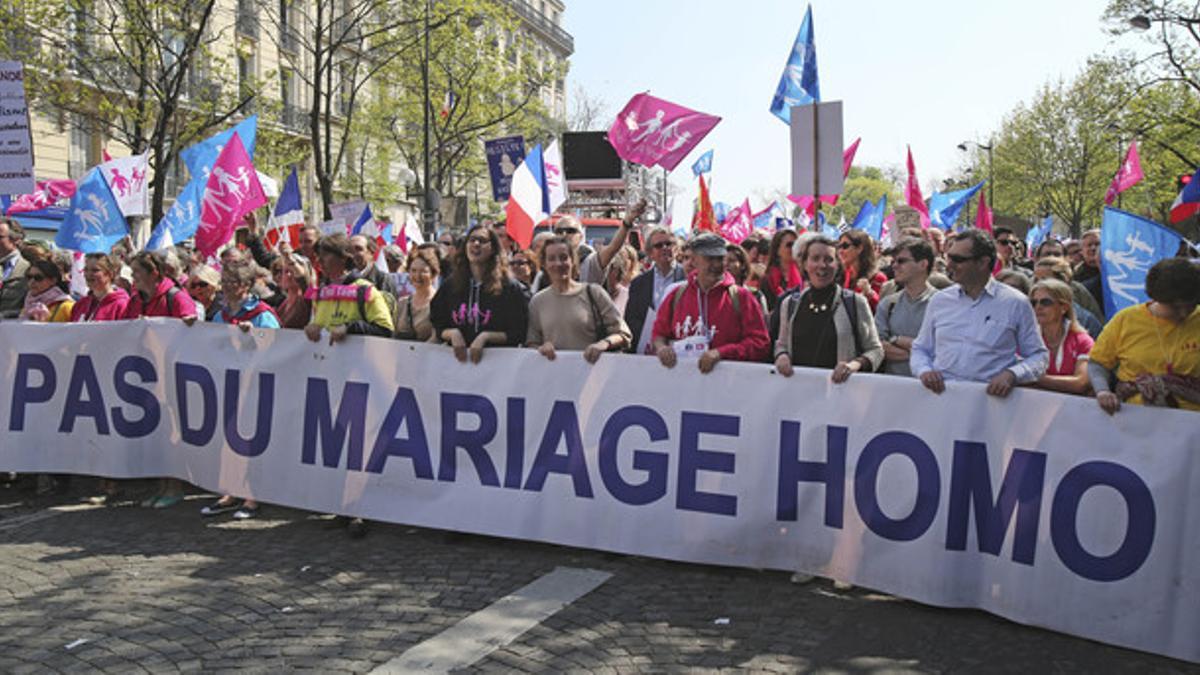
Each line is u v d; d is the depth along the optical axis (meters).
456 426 5.47
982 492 4.23
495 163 12.37
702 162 18.55
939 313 4.57
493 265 5.54
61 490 6.70
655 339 5.39
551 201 9.76
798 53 7.45
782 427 4.71
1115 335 4.32
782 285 7.40
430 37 27.05
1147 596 3.86
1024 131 46.06
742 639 4.00
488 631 4.06
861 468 4.51
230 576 4.79
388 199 38.34
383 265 11.04
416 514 5.53
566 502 5.20
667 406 4.97
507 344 5.53
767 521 4.75
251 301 6.52
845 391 4.57
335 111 37.34
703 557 4.88
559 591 4.57
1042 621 4.06
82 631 4.07
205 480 6.21
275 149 23.22
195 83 24.25
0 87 7.34
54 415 6.55
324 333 5.86
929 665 3.75
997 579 4.18
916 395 4.39
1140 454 3.89
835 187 6.43
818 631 4.09
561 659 3.78
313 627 4.11
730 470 4.82
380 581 4.72
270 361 6.00
